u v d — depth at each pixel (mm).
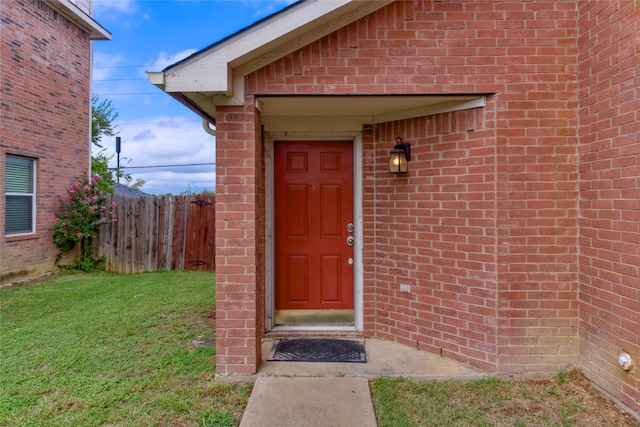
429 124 3479
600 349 2809
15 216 7051
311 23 2883
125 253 8242
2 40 6535
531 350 3074
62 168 8039
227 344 3117
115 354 3516
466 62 3059
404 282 3709
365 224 3994
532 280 3074
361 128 3984
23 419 2449
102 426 2398
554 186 3061
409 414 2559
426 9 3070
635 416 2477
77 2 8320
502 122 3051
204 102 3236
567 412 2568
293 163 4273
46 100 7578
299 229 4285
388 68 3072
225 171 3080
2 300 5594
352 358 3426
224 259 3100
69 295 5902
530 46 3051
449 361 3332
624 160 2564
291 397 2752
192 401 2699
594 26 2840
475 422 2471
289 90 3076
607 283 2729
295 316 4273
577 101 3043
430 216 3484
